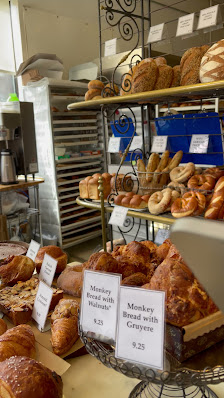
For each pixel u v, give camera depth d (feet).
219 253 0.88
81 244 14.56
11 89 13.84
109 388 3.37
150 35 5.93
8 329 4.11
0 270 5.11
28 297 4.61
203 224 0.94
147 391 3.35
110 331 2.90
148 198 5.39
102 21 15.35
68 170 13.08
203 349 2.81
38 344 3.88
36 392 2.74
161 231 6.52
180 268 2.86
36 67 12.38
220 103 10.11
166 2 16.74
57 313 4.05
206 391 3.37
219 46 4.58
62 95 12.46
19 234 11.43
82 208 13.56
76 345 3.87
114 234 10.57
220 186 4.70
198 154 6.18
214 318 2.82
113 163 11.19
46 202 13.17
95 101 5.31
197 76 5.07
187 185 5.40
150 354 2.54
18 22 13.09
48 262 4.91
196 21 5.21
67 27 14.49
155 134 6.99
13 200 11.08
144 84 5.34
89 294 3.00
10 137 10.56
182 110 11.10
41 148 12.87
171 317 2.69
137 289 2.58
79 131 13.35
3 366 3.01
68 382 3.46
